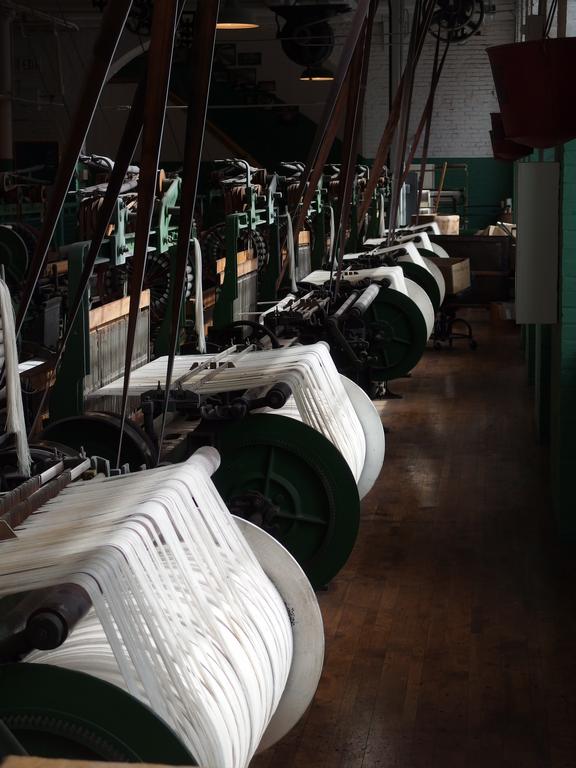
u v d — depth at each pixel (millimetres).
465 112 19641
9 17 18031
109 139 22469
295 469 3699
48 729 1593
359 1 1828
